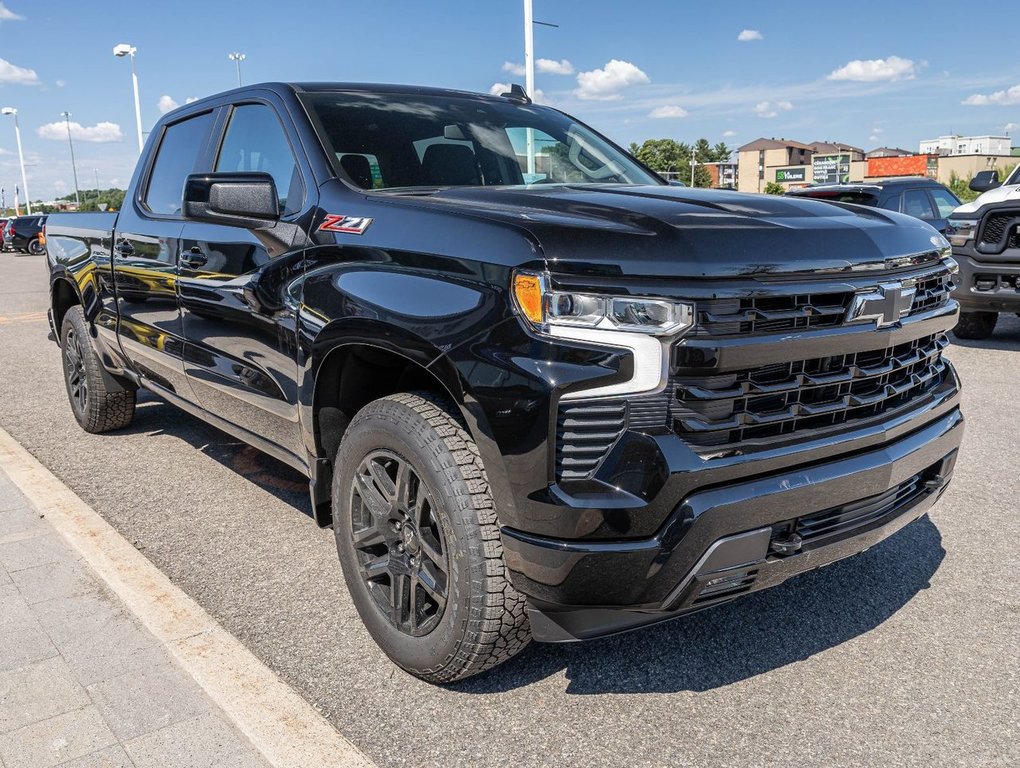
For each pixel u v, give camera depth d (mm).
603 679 2578
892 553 3436
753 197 2699
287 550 3523
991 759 2188
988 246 7422
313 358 2705
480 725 2350
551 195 2604
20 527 3645
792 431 2262
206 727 2268
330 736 2236
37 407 6039
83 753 2158
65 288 5230
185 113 4156
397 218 2529
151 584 3094
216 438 5160
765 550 2221
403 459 2422
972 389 6176
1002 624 2871
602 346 2025
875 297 2348
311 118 3180
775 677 2578
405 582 2525
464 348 2166
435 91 3750
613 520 2037
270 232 3020
